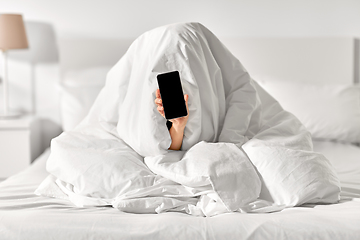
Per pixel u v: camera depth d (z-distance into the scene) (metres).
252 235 0.94
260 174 1.22
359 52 3.00
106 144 1.42
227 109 1.51
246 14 2.96
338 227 0.95
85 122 1.64
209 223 0.99
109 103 1.58
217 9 2.96
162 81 1.23
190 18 2.96
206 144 1.28
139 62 1.52
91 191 1.26
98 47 2.84
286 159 1.21
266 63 2.92
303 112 2.47
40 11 2.89
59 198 1.34
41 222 1.00
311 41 2.89
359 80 3.03
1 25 2.58
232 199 1.12
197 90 1.34
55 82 2.96
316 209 1.12
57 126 3.01
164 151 1.31
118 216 1.06
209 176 1.13
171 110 1.22
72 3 2.90
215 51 1.52
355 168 1.87
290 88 2.58
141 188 1.20
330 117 2.44
